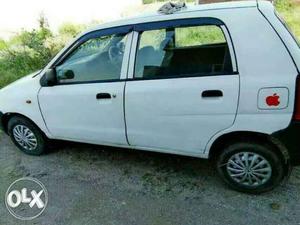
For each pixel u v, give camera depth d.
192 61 3.17
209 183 3.58
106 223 3.19
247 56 2.85
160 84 3.21
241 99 2.89
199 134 3.20
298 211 3.08
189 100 3.09
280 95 2.77
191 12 3.12
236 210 3.17
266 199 3.26
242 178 3.27
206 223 3.05
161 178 3.75
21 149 4.52
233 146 3.17
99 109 3.57
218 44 3.12
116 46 3.43
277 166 3.09
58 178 3.95
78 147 4.56
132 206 3.36
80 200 3.53
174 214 3.20
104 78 3.52
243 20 2.89
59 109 3.85
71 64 3.70
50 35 10.38
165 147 3.45
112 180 3.80
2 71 7.78
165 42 3.25
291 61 2.74
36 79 4.04
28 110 4.08
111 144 3.76
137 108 3.35
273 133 2.89
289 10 10.09
